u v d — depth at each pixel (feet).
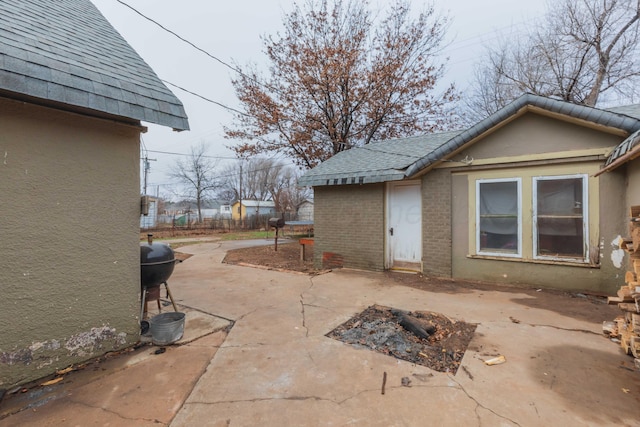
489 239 20.16
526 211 18.78
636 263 10.21
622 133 15.75
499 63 55.31
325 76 47.34
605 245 16.66
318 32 49.96
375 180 22.85
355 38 49.52
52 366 9.23
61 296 9.43
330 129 49.70
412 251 23.47
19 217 8.59
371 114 50.14
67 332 9.57
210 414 7.41
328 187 26.94
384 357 10.17
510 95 55.01
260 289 19.26
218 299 17.12
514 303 15.58
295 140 49.44
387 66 48.39
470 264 20.72
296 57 49.65
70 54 9.95
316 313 14.60
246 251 39.42
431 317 13.50
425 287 19.11
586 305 15.05
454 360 9.91
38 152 8.91
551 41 46.91
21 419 7.27
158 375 9.19
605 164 16.31
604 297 16.28
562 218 17.84
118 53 12.30
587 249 17.11
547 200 18.25
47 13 12.01
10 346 8.46
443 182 21.59
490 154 19.81
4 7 10.46
